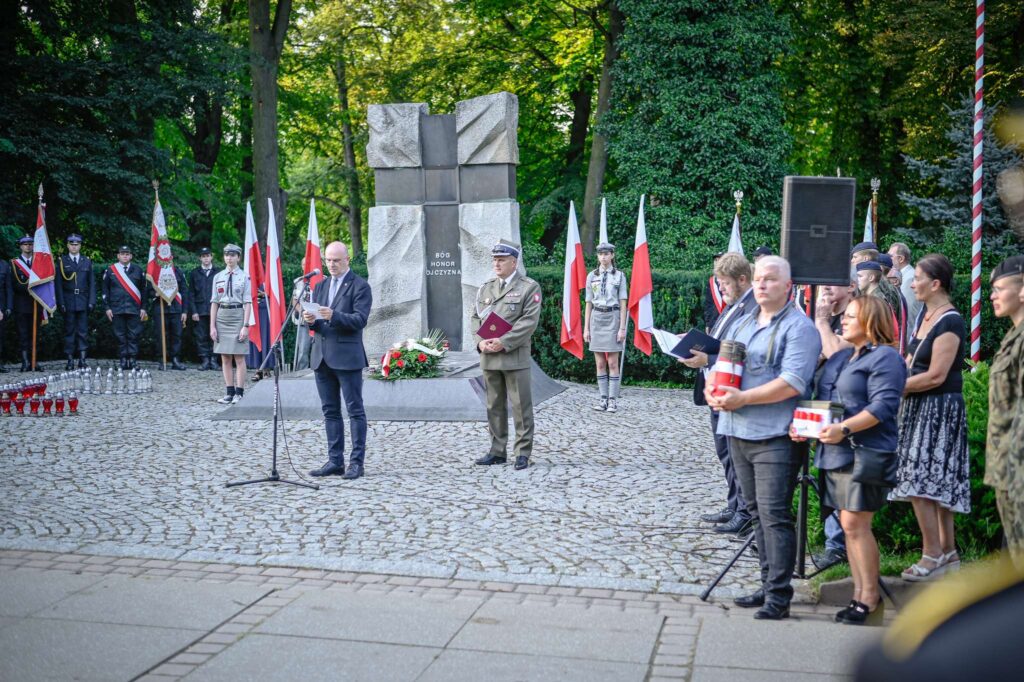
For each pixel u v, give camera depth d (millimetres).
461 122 13477
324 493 8273
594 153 24891
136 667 4570
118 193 22328
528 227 31969
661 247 22422
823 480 5281
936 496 5648
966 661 1244
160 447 10352
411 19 28656
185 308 18578
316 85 32469
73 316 18234
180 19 23688
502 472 9164
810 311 6094
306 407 12180
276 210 22969
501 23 29594
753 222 22531
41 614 5281
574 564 6297
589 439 10992
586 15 26062
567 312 14828
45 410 12516
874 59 26156
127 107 22500
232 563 6320
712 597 5676
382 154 13742
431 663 4621
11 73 21547
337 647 4828
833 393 5426
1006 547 5367
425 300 13766
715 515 7414
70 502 7910
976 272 11164
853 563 5262
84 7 22547
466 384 12109
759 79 22688
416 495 8203
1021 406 4844
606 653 4750
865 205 27312
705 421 12430
